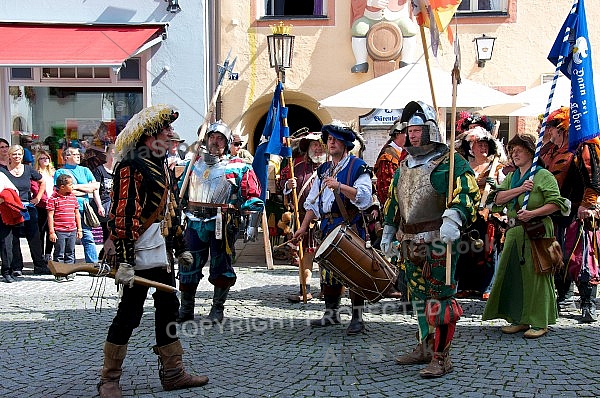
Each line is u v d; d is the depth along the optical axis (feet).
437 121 15.20
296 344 17.53
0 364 15.80
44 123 40.45
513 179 18.88
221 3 41.22
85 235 29.22
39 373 15.16
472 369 15.29
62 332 18.66
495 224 22.43
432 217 14.99
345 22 41.04
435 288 15.03
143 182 13.33
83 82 40.22
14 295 24.03
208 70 40.68
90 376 14.94
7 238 26.86
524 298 18.15
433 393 13.78
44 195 29.17
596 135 18.39
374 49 40.45
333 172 18.80
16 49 35.99
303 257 23.02
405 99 25.75
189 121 39.75
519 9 40.40
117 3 39.47
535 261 17.94
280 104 23.27
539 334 17.95
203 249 19.63
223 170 19.52
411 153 15.26
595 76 25.86
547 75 40.47
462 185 14.47
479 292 22.98
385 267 17.13
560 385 14.16
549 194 17.66
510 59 40.68
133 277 12.98
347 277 16.89
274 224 31.17
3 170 27.68
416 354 15.72
